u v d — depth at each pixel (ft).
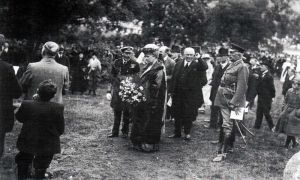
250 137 33.45
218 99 26.05
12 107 19.30
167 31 96.73
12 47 62.69
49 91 18.51
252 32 109.81
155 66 26.40
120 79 28.73
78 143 27.63
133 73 28.32
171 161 24.91
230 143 27.96
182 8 96.78
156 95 26.27
